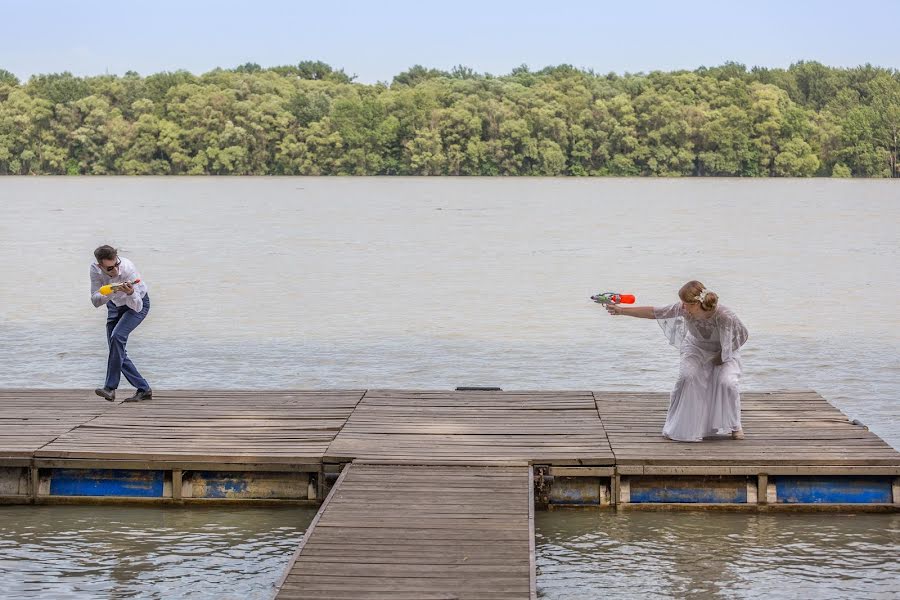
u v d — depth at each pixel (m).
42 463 9.77
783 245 45.31
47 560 8.62
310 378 16.81
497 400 12.13
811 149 113.75
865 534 9.14
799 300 26.83
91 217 62.09
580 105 112.06
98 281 11.56
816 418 11.16
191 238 47.84
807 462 9.51
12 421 10.98
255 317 23.45
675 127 110.38
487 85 117.00
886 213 68.38
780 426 10.81
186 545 8.96
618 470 9.62
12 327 21.66
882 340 20.30
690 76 115.50
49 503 9.87
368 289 28.92
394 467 9.55
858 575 8.34
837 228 55.59
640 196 89.69
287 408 11.69
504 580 7.21
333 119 111.50
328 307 25.20
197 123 109.38
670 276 33.00
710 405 10.25
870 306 25.48
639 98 112.31
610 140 112.12
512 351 19.17
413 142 110.12
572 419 11.19
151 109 110.94
